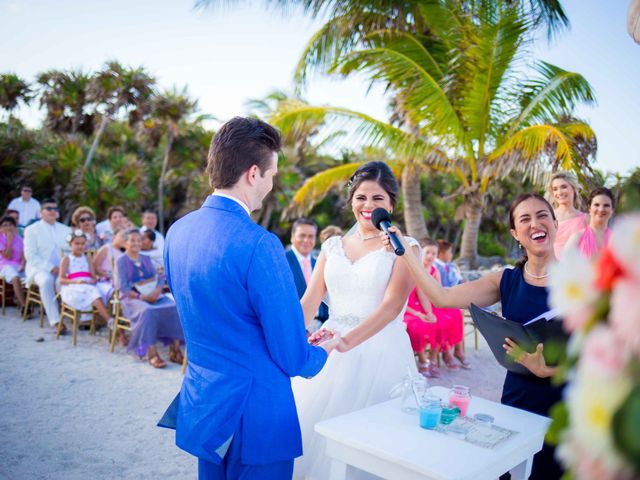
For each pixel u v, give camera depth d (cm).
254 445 157
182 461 327
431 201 2569
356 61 916
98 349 590
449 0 883
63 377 485
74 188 1642
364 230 262
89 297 612
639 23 158
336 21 962
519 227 213
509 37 833
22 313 761
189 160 2314
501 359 203
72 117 1891
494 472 160
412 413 197
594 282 64
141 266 576
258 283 153
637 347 59
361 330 229
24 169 1705
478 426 183
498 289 229
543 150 825
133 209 1688
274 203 2217
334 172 1023
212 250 155
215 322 157
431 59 940
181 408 170
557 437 66
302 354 164
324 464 230
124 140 2325
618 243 63
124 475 305
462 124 932
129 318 555
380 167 262
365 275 246
